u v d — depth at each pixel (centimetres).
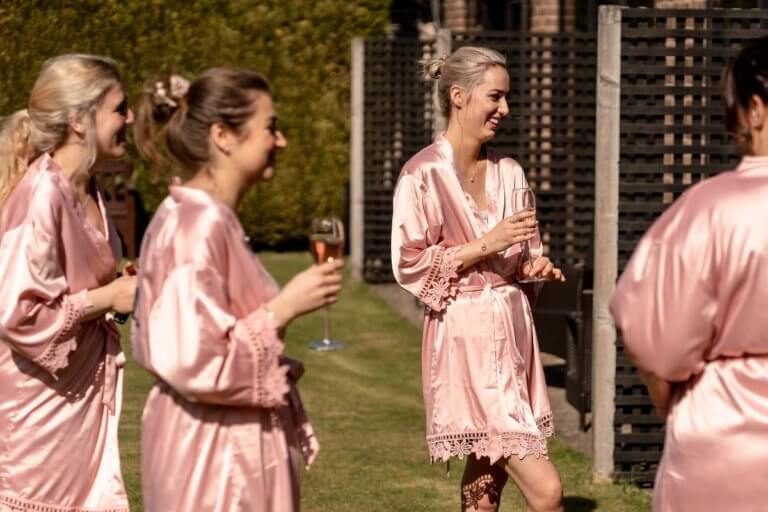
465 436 613
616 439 848
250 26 1998
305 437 470
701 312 400
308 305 439
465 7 1828
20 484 547
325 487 838
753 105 406
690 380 417
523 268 632
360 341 1381
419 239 616
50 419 547
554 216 1506
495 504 647
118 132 552
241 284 443
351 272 1883
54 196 533
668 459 421
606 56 821
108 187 1866
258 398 433
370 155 1795
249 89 445
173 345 426
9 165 556
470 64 619
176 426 445
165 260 436
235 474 443
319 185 2048
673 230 406
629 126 829
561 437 980
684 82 860
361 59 1780
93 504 554
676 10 828
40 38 1867
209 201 441
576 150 1494
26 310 521
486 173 638
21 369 547
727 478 404
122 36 1941
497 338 613
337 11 2025
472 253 603
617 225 830
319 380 1188
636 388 845
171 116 451
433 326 624
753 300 395
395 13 2122
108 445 561
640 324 409
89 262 547
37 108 543
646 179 835
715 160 866
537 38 1462
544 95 1546
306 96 2033
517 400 612
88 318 534
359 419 1039
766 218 395
